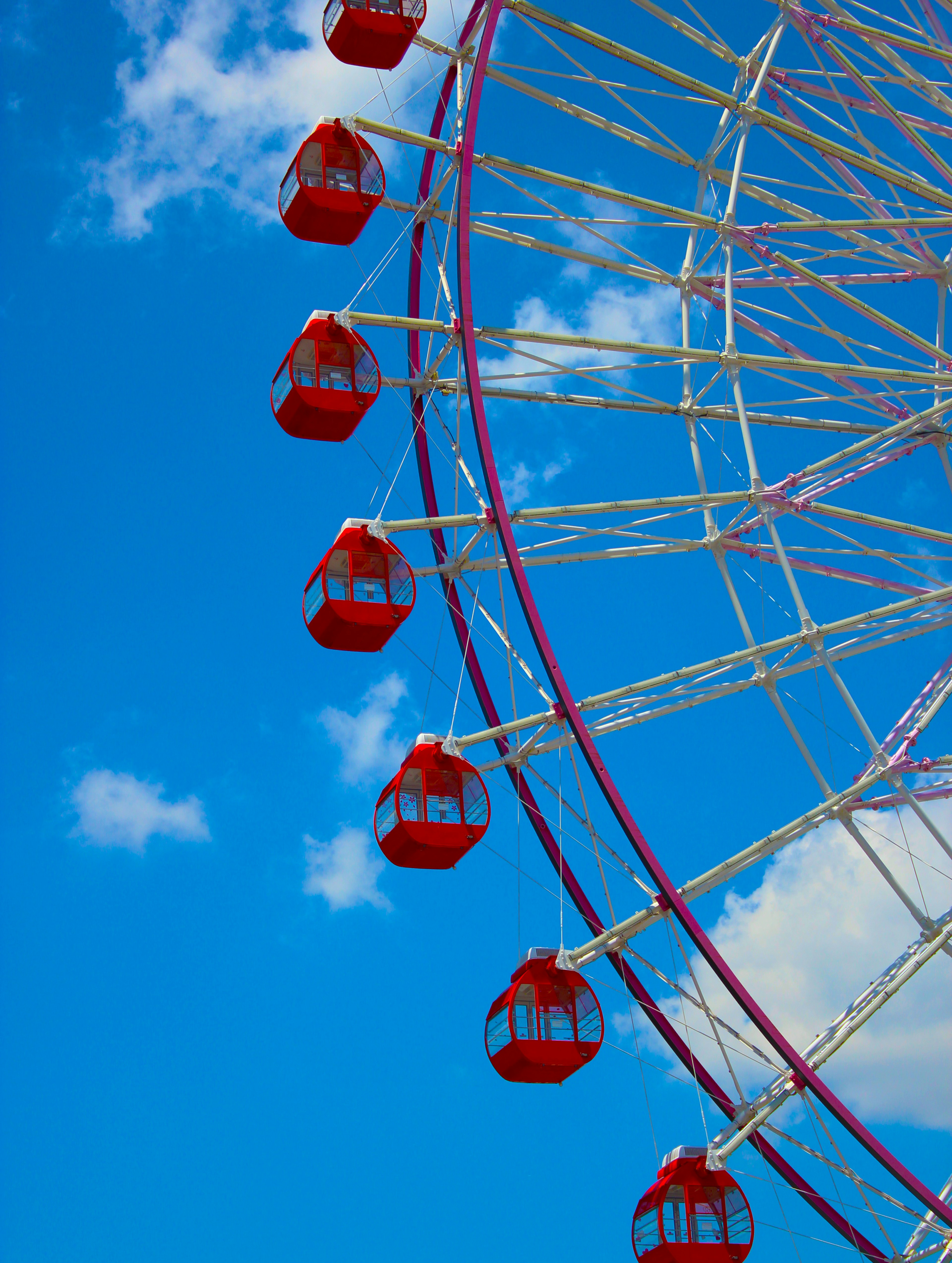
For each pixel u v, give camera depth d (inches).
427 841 1084.5
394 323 1203.2
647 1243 1034.1
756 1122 997.8
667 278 1222.3
